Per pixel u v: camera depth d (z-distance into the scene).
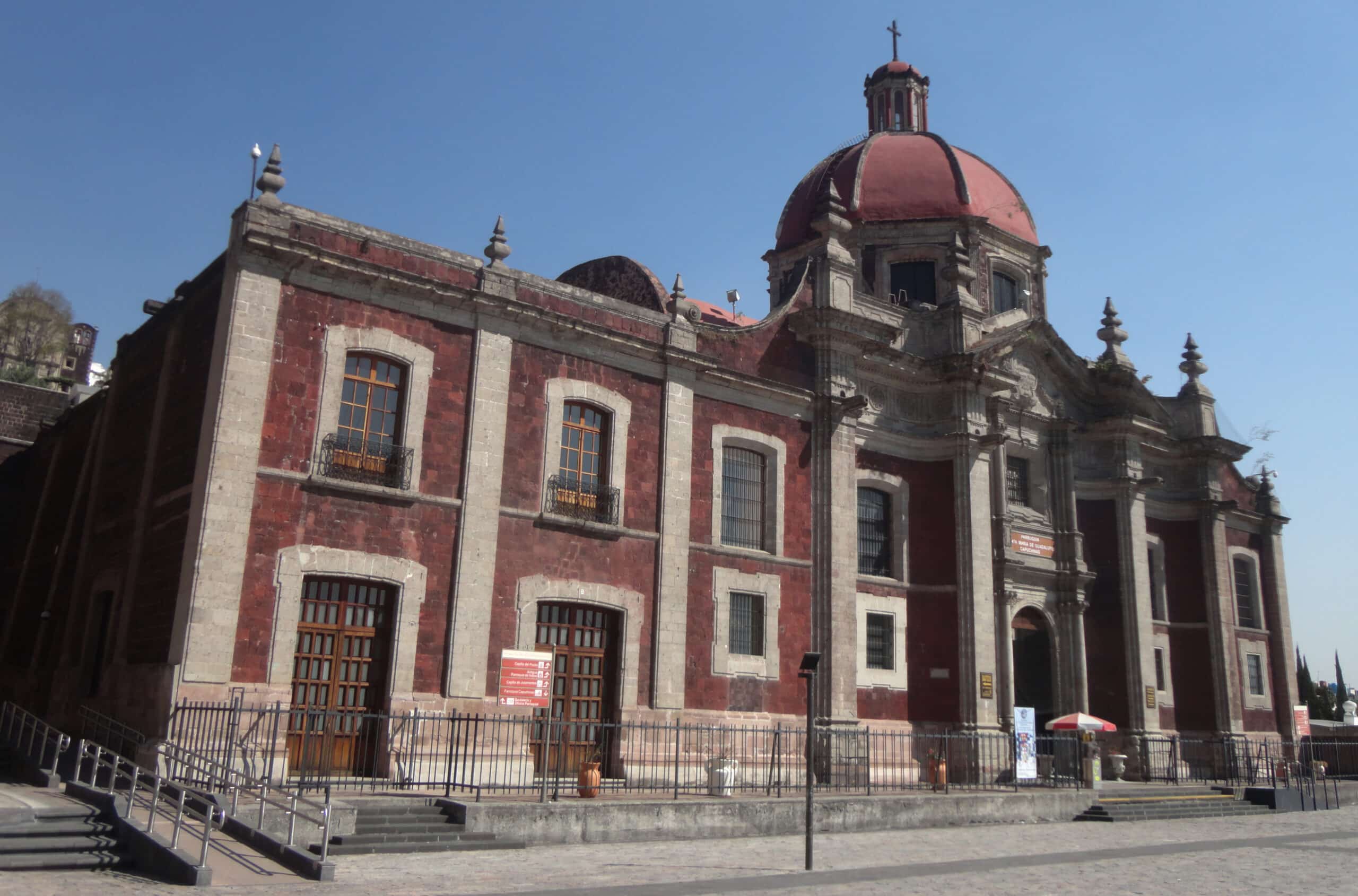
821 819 19.44
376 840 14.84
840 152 36.88
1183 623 37.12
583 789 18.55
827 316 26.88
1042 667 33.19
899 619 27.73
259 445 18.52
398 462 20.03
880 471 28.33
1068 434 32.44
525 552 21.38
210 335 19.77
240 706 16.05
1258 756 32.78
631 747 22.03
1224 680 35.97
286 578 18.41
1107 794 25.62
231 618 17.67
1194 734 36.12
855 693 25.59
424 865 13.77
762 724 24.31
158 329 23.00
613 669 22.55
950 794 22.64
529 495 21.69
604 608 22.52
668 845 16.92
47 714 23.36
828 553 26.05
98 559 22.95
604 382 23.30
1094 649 33.66
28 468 32.22
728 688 24.00
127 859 12.77
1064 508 31.95
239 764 17.22
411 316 20.77
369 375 20.31
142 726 17.80
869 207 33.84
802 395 26.53
